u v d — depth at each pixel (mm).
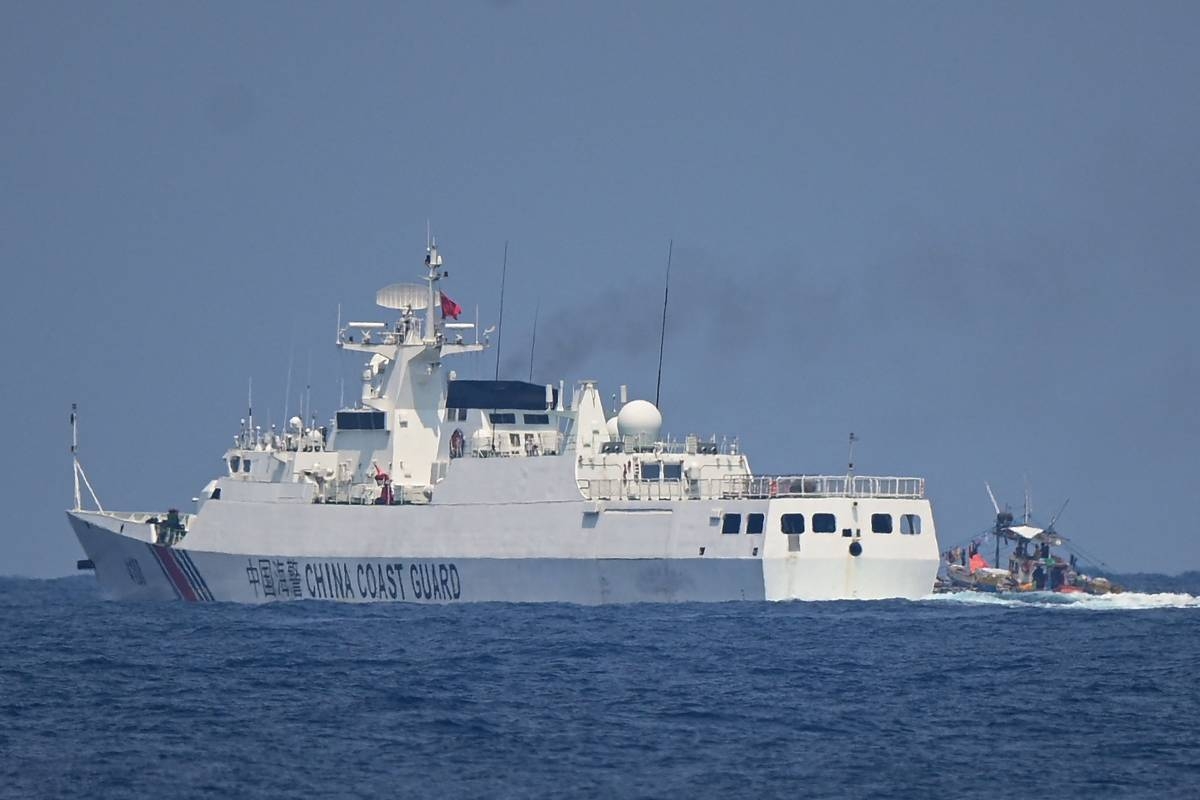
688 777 180625
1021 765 185625
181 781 181125
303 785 178875
